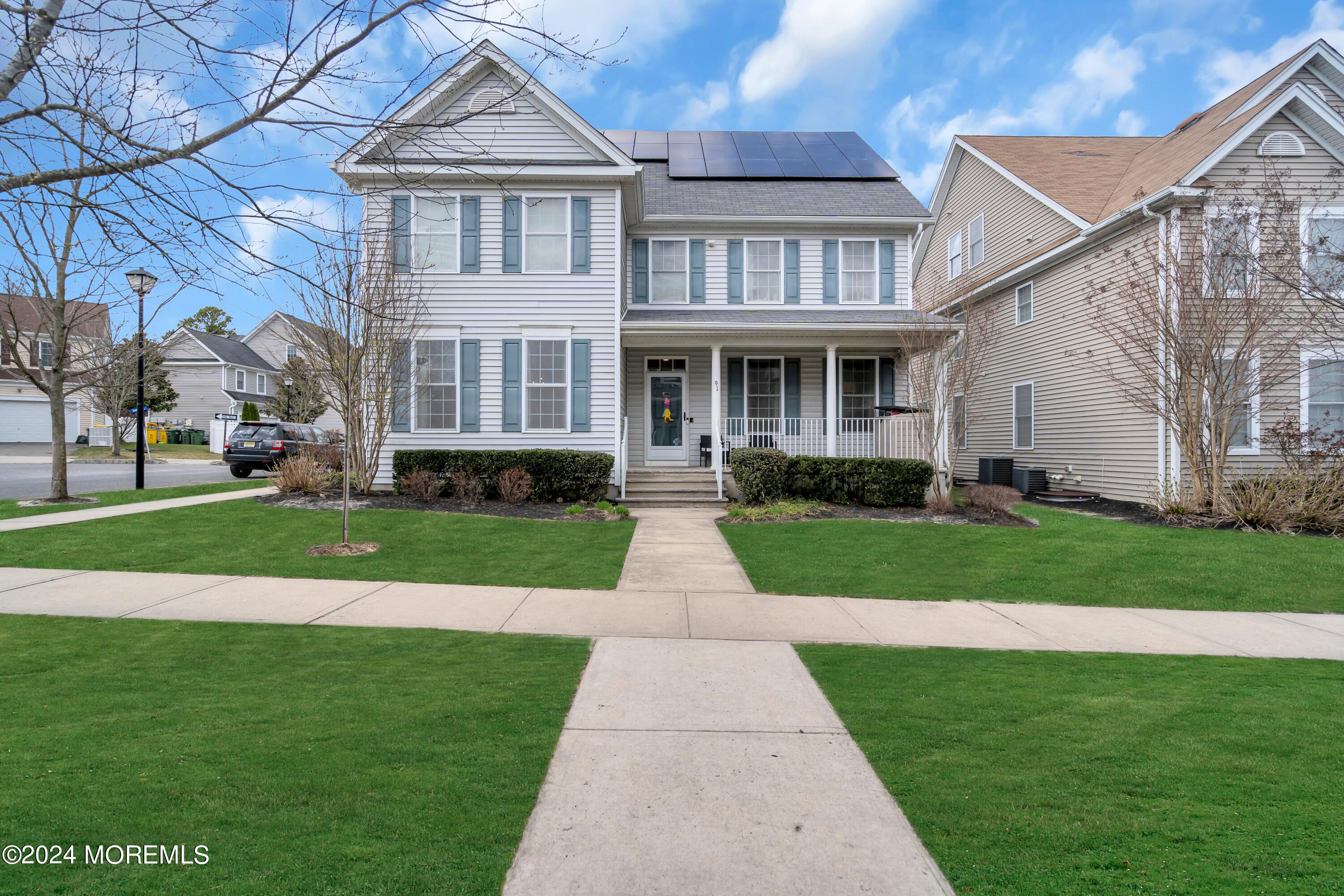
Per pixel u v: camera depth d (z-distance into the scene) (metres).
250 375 42.69
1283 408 12.53
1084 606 7.33
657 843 2.89
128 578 7.74
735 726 4.10
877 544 9.92
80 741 3.71
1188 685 4.89
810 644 5.84
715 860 2.79
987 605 7.30
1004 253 18.30
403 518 11.25
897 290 16.81
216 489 15.08
